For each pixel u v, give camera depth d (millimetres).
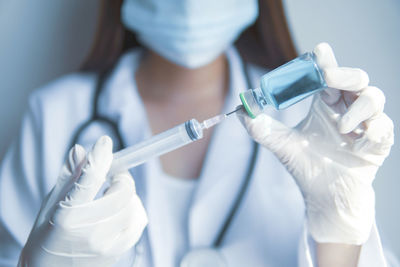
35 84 1493
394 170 1443
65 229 676
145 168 1156
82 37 1446
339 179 746
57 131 1285
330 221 774
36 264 734
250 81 1248
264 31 1275
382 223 1481
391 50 1396
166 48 1143
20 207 1288
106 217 698
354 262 821
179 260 1153
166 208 1178
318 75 631
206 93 1276
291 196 1228
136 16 1132
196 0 1039
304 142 762
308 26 1409
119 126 1189
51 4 1408
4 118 1522
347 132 659
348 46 1414
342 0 1371
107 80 1287
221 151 1163
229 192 1160
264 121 732
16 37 1434
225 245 1167
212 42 1119
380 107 648
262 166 1229
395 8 1361
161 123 1293
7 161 1356
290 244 1157
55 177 1263
